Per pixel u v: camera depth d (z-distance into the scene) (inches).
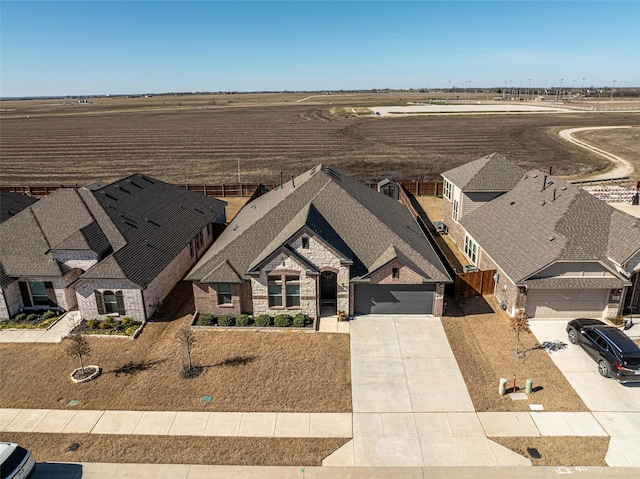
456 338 940.6
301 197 1147.3
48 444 665.0
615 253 969.5
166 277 1141.7
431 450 647.8
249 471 612.7
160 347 920.9
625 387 778.8
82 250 1041.5
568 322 968.3
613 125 4820.4
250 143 4060.0
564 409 727.7
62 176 2797.7
